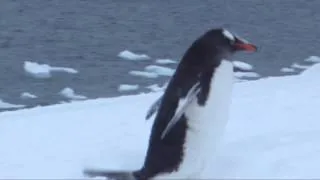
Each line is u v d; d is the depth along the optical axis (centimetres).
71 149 1006
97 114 1259
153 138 815
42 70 2655
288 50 3219
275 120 1159
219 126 815
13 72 2609
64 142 1052
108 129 1129
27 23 3594
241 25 3878
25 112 1339
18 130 1151
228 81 812
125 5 4150
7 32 3384
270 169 874
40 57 2906
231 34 824
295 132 1065
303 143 991
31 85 2417
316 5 4428
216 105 804
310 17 4116
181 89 799
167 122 802
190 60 809
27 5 4009
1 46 3097
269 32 3697
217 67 805
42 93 2317
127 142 1033
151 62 2895
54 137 1091
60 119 1223
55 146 1030
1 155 994
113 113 1259
